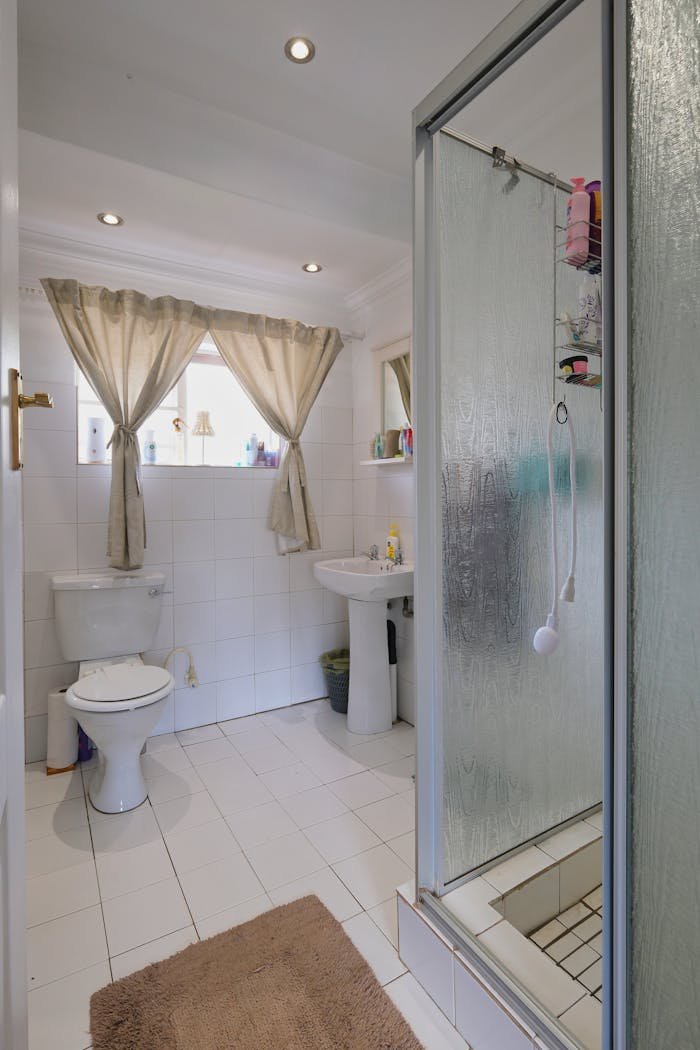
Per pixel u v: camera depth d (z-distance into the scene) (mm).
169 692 2152
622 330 854
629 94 834
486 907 1377
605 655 899
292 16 1461
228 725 2904
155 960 1445
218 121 1872
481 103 1637
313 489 3180
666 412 810
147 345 2586
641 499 842
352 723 2818
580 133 1659
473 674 1478
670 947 827
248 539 3004
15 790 787
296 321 2953
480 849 1508
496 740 1534
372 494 3152
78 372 2586
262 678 3070
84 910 1617
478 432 1456
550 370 1580
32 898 1665
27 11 1443
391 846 1910
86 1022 1281
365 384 3191
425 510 1396
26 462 2455
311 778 2357
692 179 768
